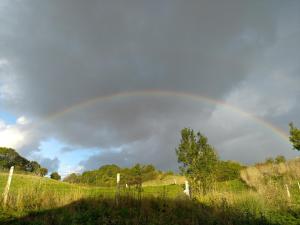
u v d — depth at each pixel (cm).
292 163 3928
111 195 1600
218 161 2416
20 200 1339
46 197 1446
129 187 1762
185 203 1623
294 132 2966
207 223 1389
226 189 2216
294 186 3084
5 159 6725
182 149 2430
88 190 1906
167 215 1402
